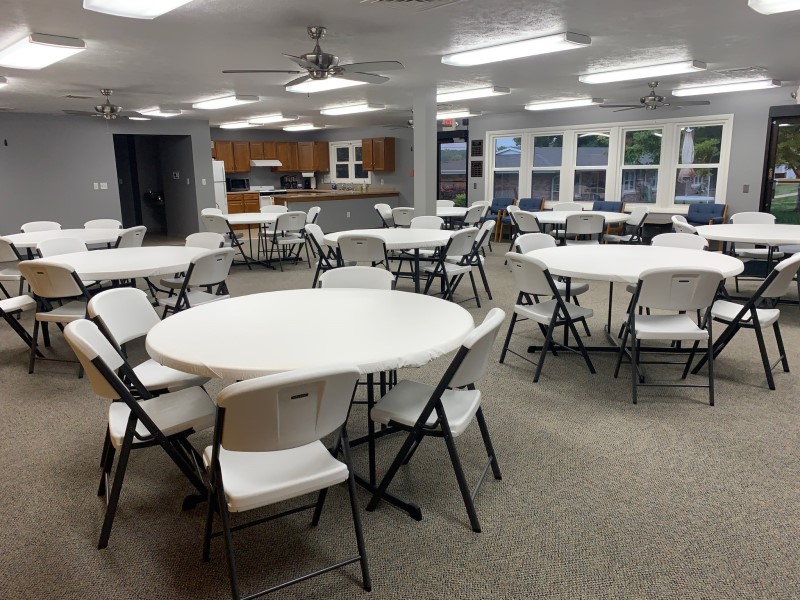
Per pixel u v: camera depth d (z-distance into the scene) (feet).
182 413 6.62
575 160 32.76
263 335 6.60
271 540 6.47
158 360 6.11
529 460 8.14
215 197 36.42
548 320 10.99
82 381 11.54
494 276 22.27
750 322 10.58
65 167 31.30
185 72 18.61
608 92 25.03
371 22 12.67
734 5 11.68
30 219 30.71
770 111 25.36
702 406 9.88
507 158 35.86
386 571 5.94
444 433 6.30
